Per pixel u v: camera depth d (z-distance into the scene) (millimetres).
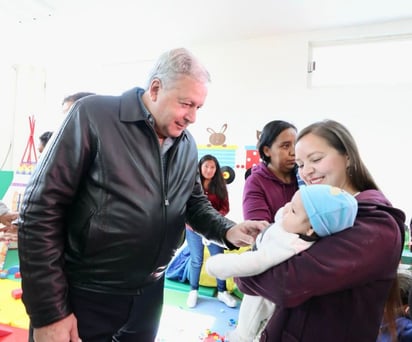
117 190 822
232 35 2920
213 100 3115
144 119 868
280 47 2891
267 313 843
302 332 638
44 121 3867
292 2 2328
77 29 2854
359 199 663
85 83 3693
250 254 680
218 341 1779
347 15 2484
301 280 587
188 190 1038
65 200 805
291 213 667
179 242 1045
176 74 826
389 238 585
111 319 940
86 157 814
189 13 2535
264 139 1332
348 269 563
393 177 2576
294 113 2854
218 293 2479
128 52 3344
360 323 606
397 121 2568
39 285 741
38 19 2672
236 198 3027
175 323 2037
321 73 2871
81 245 842
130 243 846
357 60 2764
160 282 1113
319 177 734
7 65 3748
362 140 2656
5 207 1525
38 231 756
